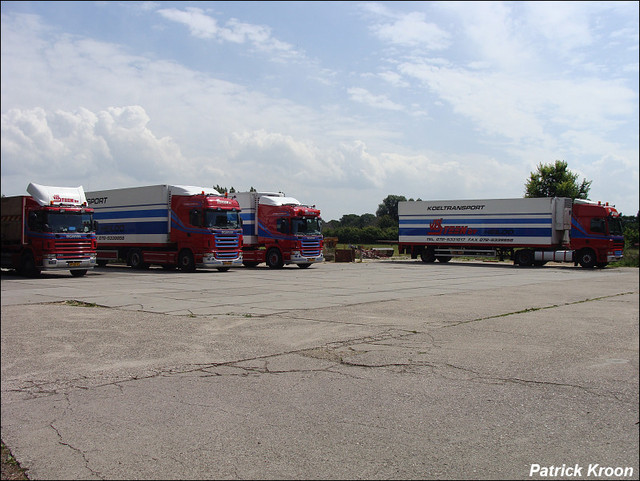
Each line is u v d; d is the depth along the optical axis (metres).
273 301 15.54
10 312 13.13
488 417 5.91
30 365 7.88
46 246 23.47
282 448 5.07
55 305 14.51
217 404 6.21
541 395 6.66
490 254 37.47
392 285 21.12
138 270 29.53
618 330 11.07
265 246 31.55
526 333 10.57
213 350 8.82
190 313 13.01
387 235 69.00
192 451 5.00
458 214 38.38
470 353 8.71
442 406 6.21
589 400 6.51
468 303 15.34
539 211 35.38
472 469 4.70
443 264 38.28
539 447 5.18
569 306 15.02
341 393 6.61
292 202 31.70
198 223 26.86
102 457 4.89
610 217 33.66
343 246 57.81
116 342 9.46
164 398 6.42
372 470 4.64
